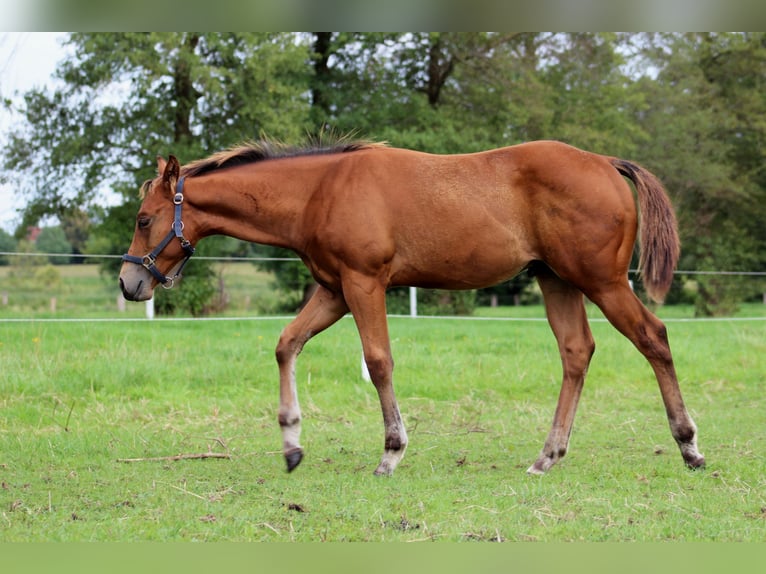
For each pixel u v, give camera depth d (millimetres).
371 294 5137
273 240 5453
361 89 20750
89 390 8047
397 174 5191
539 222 5082
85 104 17391
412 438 6582
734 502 4449
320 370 9281
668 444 6207
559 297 5438
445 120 20266
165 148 17078
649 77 24781
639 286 17906
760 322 16078
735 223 26219
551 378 9195
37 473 5289
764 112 25594
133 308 20000
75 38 16328
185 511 4363
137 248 5352
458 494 4676
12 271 25938
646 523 4078
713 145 24328
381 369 5145
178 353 9875
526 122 21219
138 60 15633
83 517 4285
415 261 5199
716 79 26328
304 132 18359
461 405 8094
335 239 5133
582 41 21844
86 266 30094
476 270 5195
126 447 6098
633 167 5289
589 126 22203
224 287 20562
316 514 4289
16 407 7340
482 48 21297
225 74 16594
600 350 10805
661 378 5168
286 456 5262
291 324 5465
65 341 10234
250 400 8094
